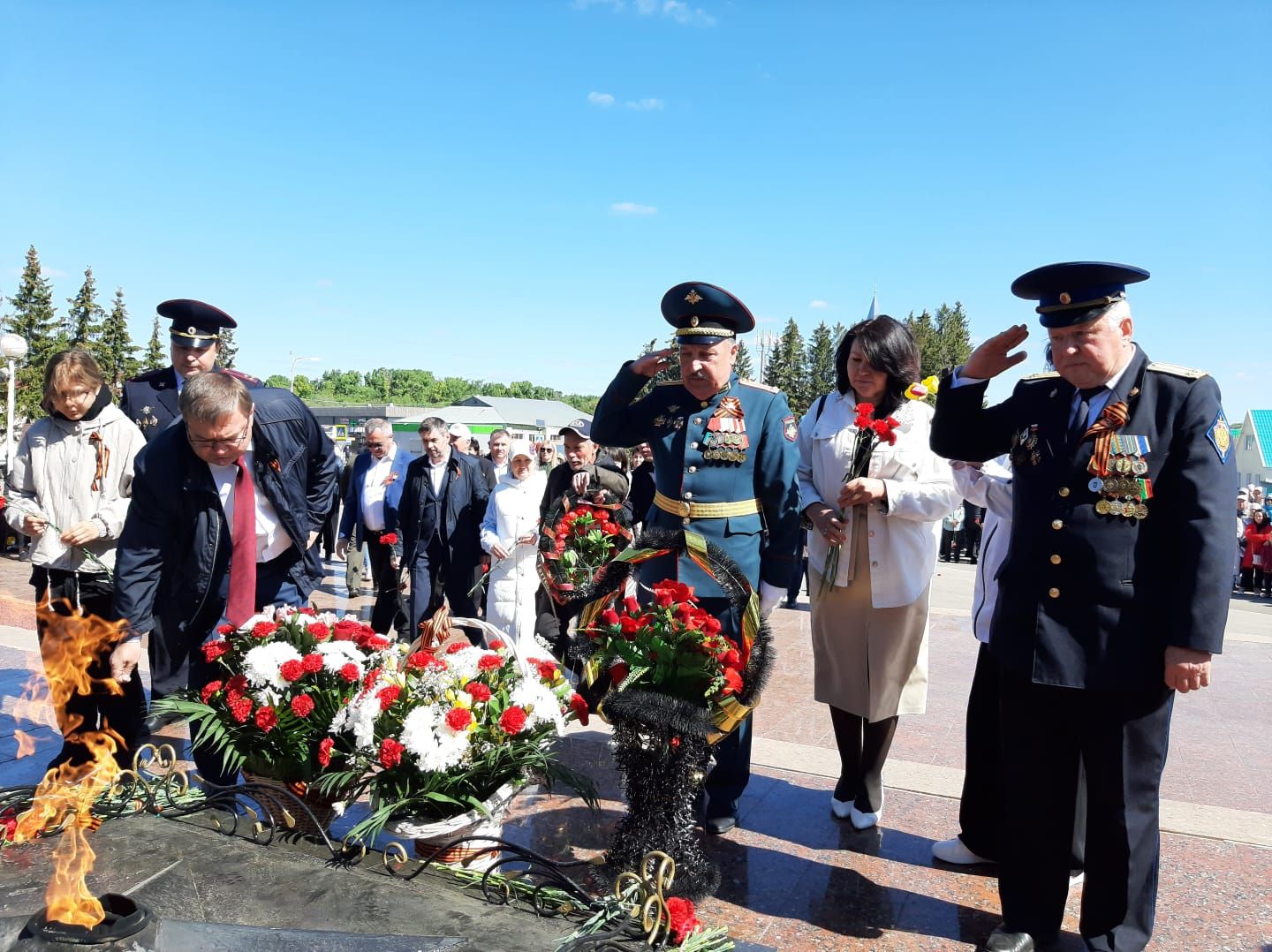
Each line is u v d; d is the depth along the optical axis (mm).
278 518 3670
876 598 3754
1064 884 2947
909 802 4168
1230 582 2586
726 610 3756
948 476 3789
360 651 3396
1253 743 5367
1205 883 3383
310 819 2713
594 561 5020
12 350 13164
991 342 3008
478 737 3021
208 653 3336
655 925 2217
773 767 4605
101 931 1876
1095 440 2797
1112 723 2752
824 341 63875
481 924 2225
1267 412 48156
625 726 3043
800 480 4129
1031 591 2871
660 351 3967
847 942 2955
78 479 4207
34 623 7562
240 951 2008
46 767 4312
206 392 3180
